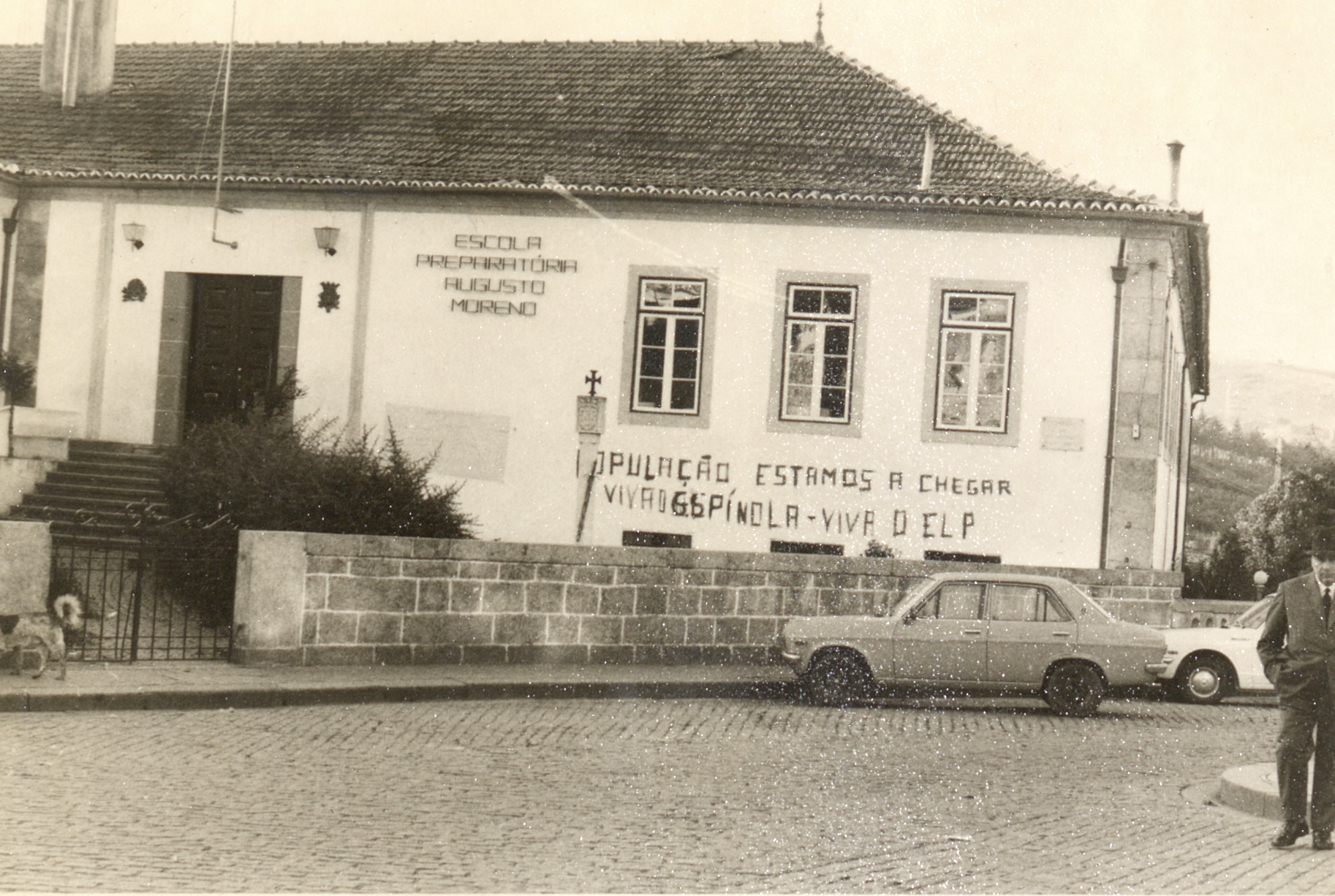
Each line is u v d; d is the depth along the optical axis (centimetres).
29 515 2327
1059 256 2420
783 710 1585
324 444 2461
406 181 2558
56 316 2680
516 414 2547
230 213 2645
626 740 1299
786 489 2478
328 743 1203
